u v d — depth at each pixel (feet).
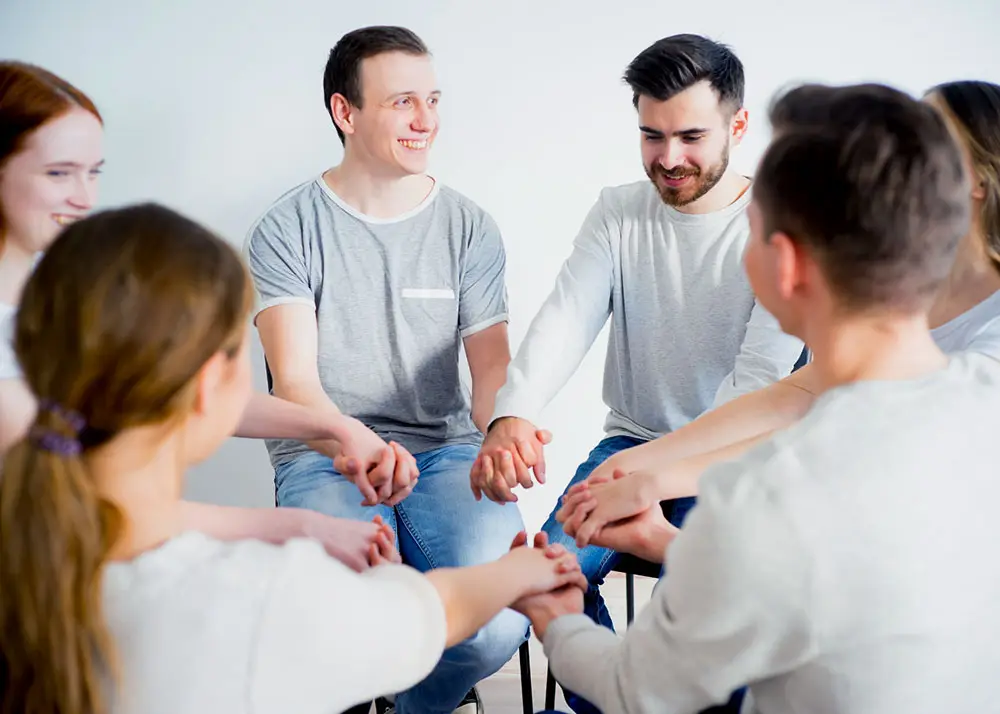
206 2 7.86
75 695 2.64
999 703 2.91
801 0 7.94
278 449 6.55
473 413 6.72
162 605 2.67
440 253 6.80
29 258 4.91
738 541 2.66
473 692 6.85
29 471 2.72
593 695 3.29
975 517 2.74
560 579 3.82
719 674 2.81
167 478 2.94
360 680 2.89
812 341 3.05
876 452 2.70
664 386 6.48
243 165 8.11
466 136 8.12
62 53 7.94
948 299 4.58
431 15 7.90
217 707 2.67
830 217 2.81
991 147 4.24
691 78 5.83
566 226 8.29
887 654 2.68
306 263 6.64
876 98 2.85
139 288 2.70
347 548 4.16
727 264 6.26
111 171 8.08
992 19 7.90
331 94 6.61
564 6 7.92
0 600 2.73
